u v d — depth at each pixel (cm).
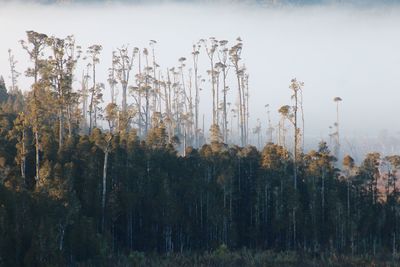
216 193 9181
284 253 8812
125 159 8975
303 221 9206
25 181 7619
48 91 8819
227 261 8144
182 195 9088
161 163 9381
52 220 6806
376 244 9506
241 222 9550
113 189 8594
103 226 8181
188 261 8050
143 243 8662
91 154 8444
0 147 8081
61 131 8825
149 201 8738
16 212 6712
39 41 9400
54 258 6638
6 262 6469
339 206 9219
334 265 8256
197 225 9050
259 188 9475
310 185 9481
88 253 7438
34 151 8369
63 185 7138
